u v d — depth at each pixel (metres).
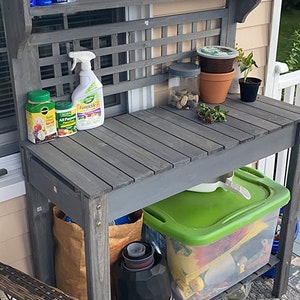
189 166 1.75
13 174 1.93
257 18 2.47
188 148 1.78
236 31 2.40
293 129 2.07
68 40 1.81
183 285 2.05
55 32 1.77
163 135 1.89
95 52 1.89
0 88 1.88
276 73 2.70
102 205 1.54
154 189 1.69
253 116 2.06
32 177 1.85
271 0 2.49
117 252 1.97
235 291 2.26
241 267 2.19
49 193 1.76
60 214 2.00
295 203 2.25
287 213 2.26
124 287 1.90
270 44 2.58
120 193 1.60
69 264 1.96
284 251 2.32
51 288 1.60
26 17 1.53
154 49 2.15
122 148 1.78
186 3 2.14
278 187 2.22
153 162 1.68
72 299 1.55
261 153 1.99
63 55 1.84
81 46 1.98
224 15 2.24
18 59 1.72
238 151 1.89
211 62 2.11
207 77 2.14
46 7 1.63
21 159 1.88
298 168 2.16
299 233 2.84
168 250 2.06
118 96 2.13
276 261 2.34
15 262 2.05
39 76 1.80
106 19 2.01
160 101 2.22
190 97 2.16
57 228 1.94
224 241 2.04
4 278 1.65
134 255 1.91
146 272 1.89
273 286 2.43
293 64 3.44
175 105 2.16
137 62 2.03
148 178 1.65
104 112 2.07
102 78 2.11
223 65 2.11
